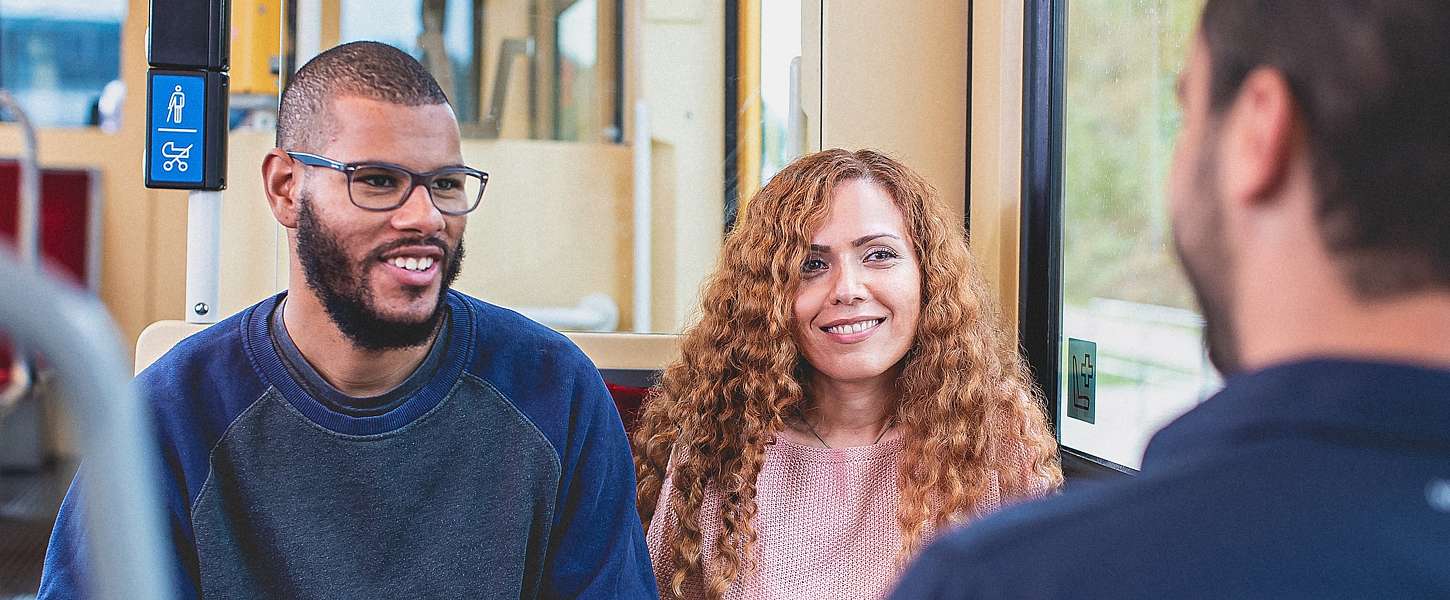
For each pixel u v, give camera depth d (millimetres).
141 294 4828
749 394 1663
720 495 1653
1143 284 1737
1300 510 339
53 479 4629
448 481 1195
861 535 1593
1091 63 1943
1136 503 367
